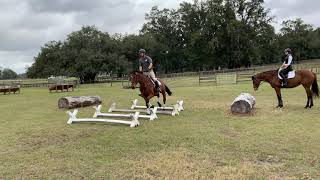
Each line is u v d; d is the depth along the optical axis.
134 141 10.46
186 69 94.31
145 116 14.33
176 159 8.39
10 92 38.84
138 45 81.31
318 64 60.56
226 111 16.17
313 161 7.94
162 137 10.86
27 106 22.33
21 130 13.02
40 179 7.36
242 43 77.50
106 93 32.81
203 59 86.06
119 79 68.00
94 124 13.79
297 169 7.46
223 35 78.38
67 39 71.19
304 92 23.78
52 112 18.38
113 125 13.40
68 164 8.31
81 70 66.88
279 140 10.01
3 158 9.05
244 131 11.41
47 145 10.46
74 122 14.23
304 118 13.41
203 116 14.92
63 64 67.75
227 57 81.25
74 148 9.89
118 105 20.94
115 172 7.61
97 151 9.45
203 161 8.17
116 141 10.53
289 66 15.70
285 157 8.34
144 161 8.31
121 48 77.62
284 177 6.99
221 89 30.30
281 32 109.38
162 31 93.94
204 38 82.19
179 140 10.39
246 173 7.27
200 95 25.41
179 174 7.30
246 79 42.28
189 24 88.75
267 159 8.27
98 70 68.25
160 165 7.94
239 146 9.47
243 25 76.38
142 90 14.93
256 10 79.12
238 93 25.52
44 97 30.50
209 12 80.50
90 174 7.55
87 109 19.23
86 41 71.19
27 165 8.37
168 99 23.36
